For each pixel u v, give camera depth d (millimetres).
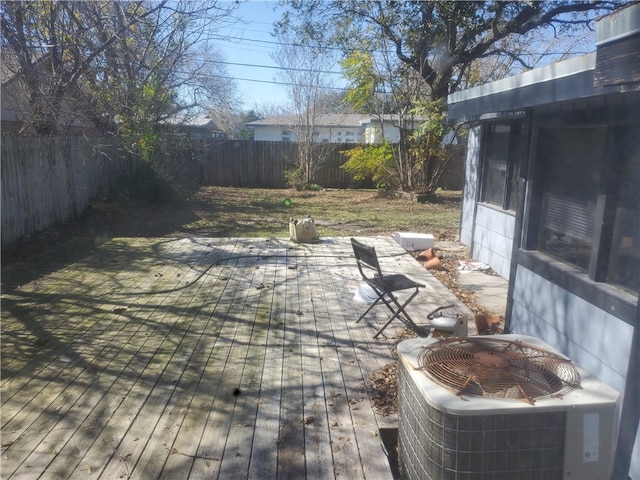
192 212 12859
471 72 15227
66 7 9328
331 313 5309
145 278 6582
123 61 11188
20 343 4461
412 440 2559
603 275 3160
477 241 8242
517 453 2258
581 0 11633
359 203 15266
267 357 4211
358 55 14688
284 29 14367
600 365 3057
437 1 12336
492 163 7895
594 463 2299
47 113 9586
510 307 4402
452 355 2688
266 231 10492
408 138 15062
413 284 4824
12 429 3158
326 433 3135
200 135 24141
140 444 3014
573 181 3592
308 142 19266
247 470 2791
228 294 5930
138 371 3949
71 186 10125
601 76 2430
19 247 7930
